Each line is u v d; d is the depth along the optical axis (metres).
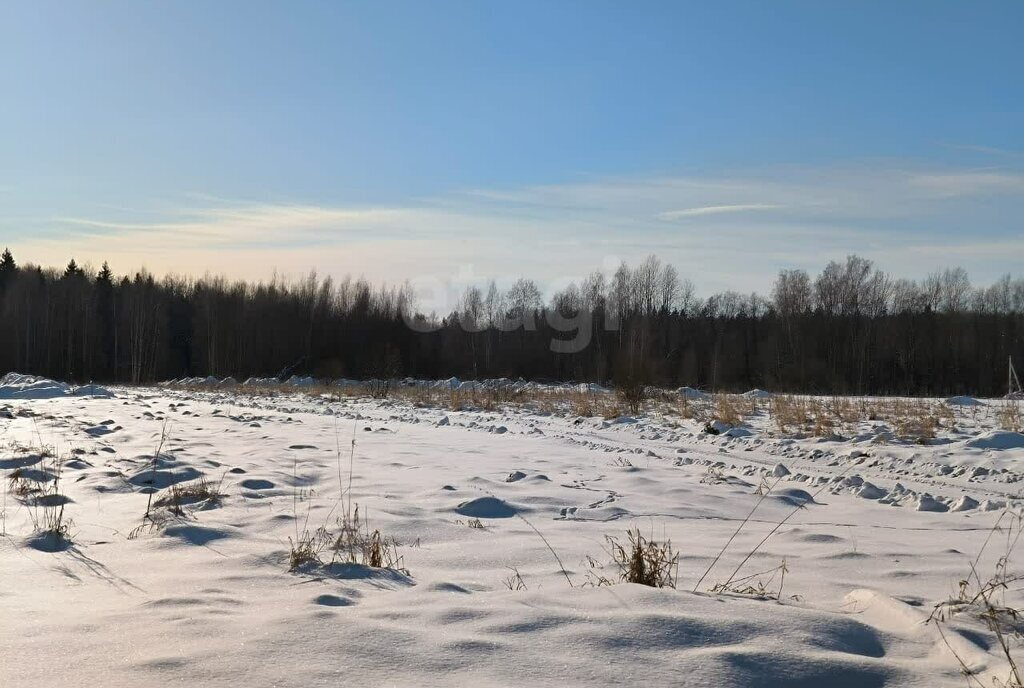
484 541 5.82
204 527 5.79
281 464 9.71
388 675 2.84
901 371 56.09
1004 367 52.97
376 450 11.62
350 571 4.64
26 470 8.31
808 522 6.98
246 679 2.77
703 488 8.61
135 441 11.91
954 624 3.71
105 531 5.86
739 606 3.74
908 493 8.33
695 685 2.82
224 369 58.19
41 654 3.05
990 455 11.07
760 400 23.89
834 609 4.07
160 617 3.54
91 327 60.12
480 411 21.66
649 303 59.97
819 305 57.97
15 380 30.45
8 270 73.06
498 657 3.02
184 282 75.00
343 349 57.91
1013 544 6.01
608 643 3.17
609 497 7.92
